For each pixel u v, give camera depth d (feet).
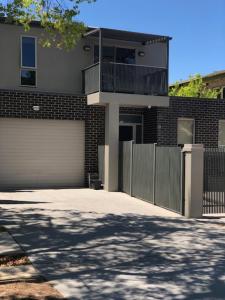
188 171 38.81
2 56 58.39
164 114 60.44
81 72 61.87
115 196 50.31
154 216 38.68
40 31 59.77
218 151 40.86
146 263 24.67
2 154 55.21
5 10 39.63
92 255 25.93
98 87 55.31
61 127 57.72
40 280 21.38
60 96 57.00
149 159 46.09
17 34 58.95
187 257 26.05
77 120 58.29
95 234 31.14
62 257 25.32
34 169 56.70
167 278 22.17
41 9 40.01
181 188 39.60
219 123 64.23
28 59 59.57
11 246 27.27
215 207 41.01
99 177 58.23
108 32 57.11
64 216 37.19
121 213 39.65
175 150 40.70
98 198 48.42
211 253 27.04
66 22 40.70
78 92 61.82
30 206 41.88
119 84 55.98
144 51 65.98
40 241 28.71
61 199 46.93
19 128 55.77
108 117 55.47
